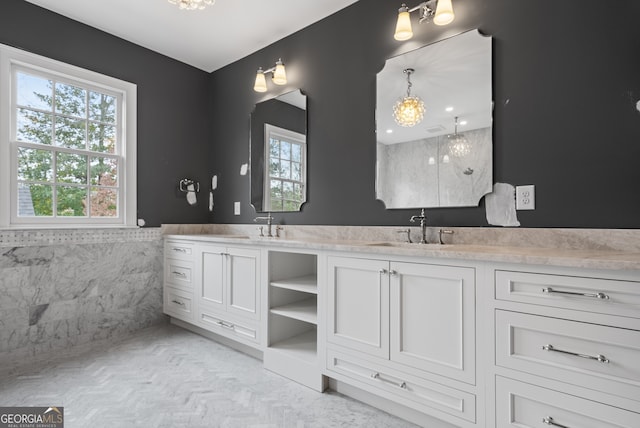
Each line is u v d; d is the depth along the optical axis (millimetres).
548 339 1227
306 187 2766
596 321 1128
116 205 3016
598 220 1556
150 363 2318
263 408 1754
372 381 1713
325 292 1927
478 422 1372
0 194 2357
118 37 3006
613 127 1528
